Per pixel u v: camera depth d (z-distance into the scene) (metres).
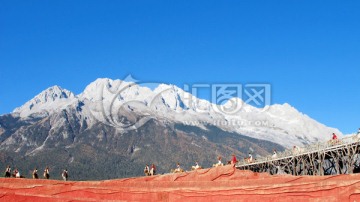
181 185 56.66
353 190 45.53
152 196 56.69
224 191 53.19
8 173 66.62
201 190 54.50
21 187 61.44
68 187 60.59
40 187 61.12
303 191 48.47
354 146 64.19
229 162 62.25
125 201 57.53
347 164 66.31
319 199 47.25
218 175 55.84
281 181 51.12
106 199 58.50
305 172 76.19
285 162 84.19
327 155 73.31
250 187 51.88
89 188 59.72
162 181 58.12
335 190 46.59
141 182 58.94
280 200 49.62
